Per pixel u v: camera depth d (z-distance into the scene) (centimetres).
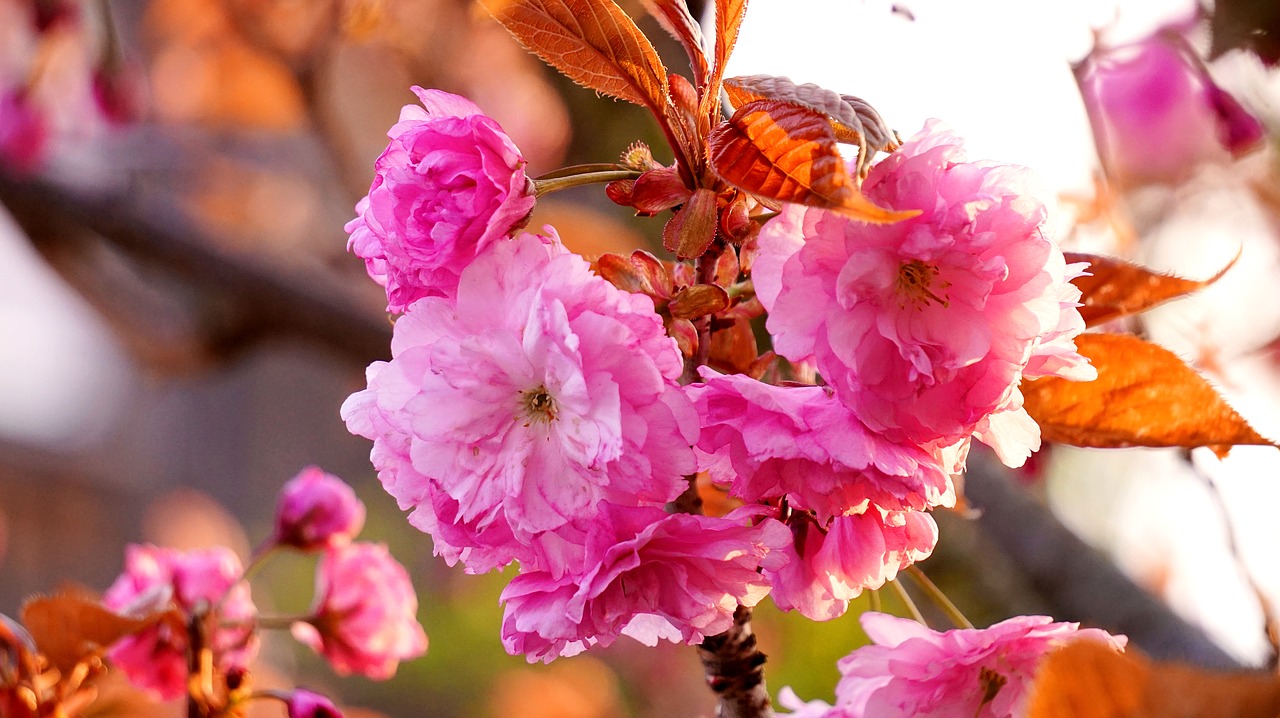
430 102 54
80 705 60
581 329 52
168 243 127
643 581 53
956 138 53
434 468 53
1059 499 93
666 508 54
